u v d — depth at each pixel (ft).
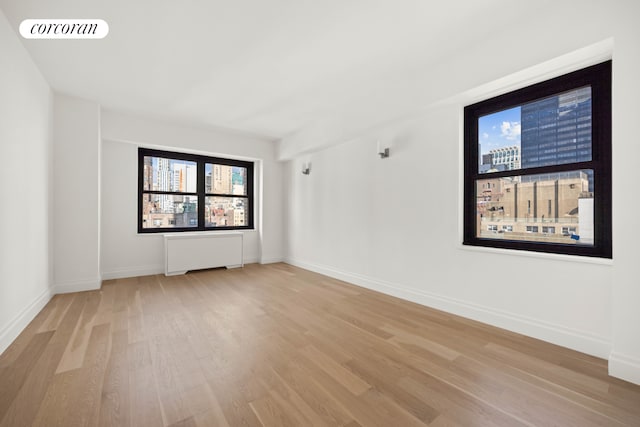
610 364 5.78
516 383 5.58
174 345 7.20
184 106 12.68
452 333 7.93
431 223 10.18
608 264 6.37
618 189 5.64
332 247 14.96
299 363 6.35
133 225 14.83
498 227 8.84
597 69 6.74
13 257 7.48
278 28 7.27
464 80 8.21
